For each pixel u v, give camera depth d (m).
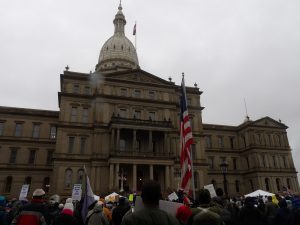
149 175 61.69
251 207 12.52
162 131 65.31
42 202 10.48
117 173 57.75
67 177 60.31
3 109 71.88
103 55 108.94
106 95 67.56
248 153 90.38
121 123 62.38
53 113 75.31
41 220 9.74
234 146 94.38
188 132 15.70
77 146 63.34
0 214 12.78
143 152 61.78
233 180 89.81
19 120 72.56
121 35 113.38
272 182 86.25
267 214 16.11
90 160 62.62
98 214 11.62
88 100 67.56
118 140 61.06
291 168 90.56
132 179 62.78
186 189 14.44
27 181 68.94
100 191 59.62
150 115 70.62
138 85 72.19
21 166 69.25
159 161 61.59
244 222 12.34
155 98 72.75
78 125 64.69
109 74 70.50
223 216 10.99
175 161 68.12
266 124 93.06
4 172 67.75
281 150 91.56
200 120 77.06
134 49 112.81
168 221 5.42
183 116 16.45
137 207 7.58
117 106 68.31
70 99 66.25
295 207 12.89
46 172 70.50
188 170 14.78
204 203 9.11
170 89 74.88
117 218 13.33
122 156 59.28
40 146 72.19
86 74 70.00
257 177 85.44
